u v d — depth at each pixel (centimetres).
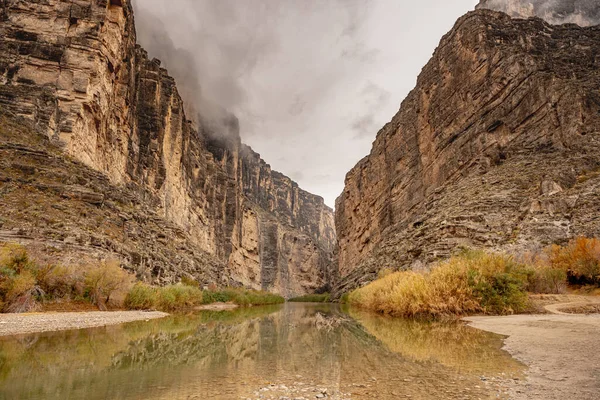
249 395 660
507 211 3841
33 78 4372
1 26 4528
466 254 2667
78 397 660
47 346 1231
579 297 2300
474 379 715
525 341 1106
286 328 1995
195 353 1152
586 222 3241
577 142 4206
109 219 3678
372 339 1409
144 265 3666
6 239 2492
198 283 4938
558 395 569
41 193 3328
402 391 654
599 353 873
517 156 4697
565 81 4756
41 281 2256
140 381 780
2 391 702
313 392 673
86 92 4472
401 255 4634
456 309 2028
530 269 2602
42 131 3975
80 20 4738
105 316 2158
